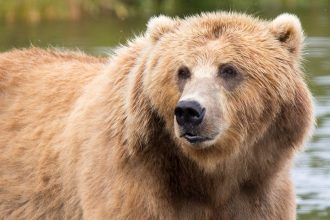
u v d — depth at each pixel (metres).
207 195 11.65
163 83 11.29
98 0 44.53
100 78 12.60
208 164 11.35
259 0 46.50
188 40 11.46
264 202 11.91
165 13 45.06
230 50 11.30
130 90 11.55
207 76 11.09
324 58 29.42
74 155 12.23
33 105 13.36
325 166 19.77
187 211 11.65
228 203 11.79
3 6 41.78
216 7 45.62
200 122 10.73
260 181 11.77
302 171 19.45
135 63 11.93
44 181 12.68
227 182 11.63
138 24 39.53
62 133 12.65
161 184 11.48
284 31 11.75
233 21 11.71
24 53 14.38
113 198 11.55
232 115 11.23
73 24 39.72
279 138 11.59
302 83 11.69
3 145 13.34
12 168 13.11
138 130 11.41
